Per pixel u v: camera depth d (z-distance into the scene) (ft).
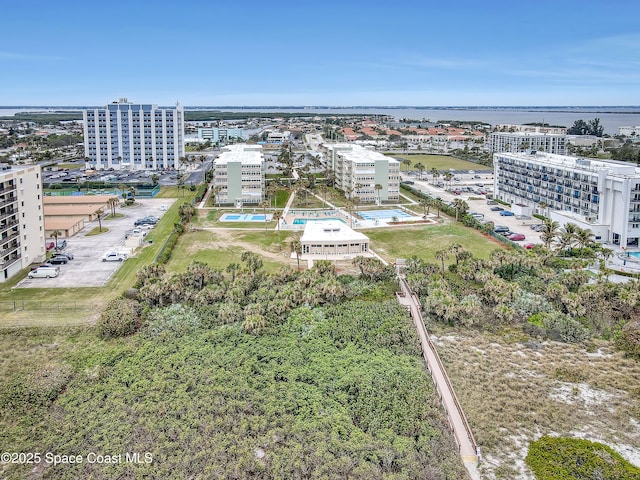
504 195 604.90
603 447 175.22
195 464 161.27
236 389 200.95
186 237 436.76
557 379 221.46
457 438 177.78
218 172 573.33
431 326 266.57
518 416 194.59
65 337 249.14
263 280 310.24
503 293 289.33
